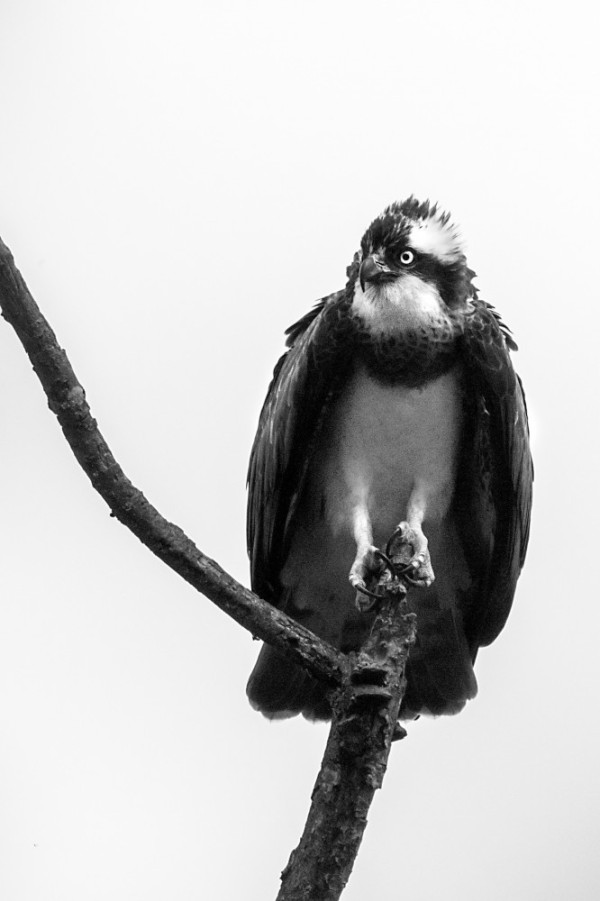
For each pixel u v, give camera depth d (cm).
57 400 802
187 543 860
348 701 870
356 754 860
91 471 824
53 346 789
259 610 881
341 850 855
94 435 815
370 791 857
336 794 859
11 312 777
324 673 885
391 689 873
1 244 752
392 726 870
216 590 870
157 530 848
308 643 886
